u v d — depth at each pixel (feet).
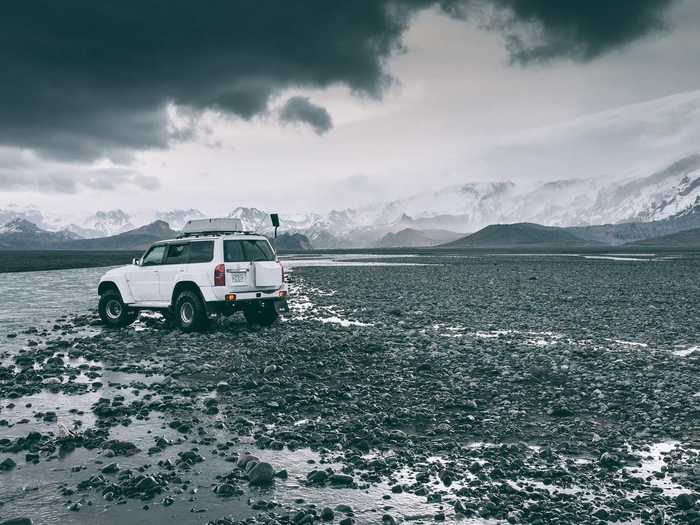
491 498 20.40
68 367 42.19
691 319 69.77
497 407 32.55
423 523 18.62
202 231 60.54
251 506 19.79
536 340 54.60
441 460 24.34
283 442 26.18
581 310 78.89
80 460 24.12
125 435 27.30
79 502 19.92
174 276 57.41
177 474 22.53
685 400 33.42
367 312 77.20
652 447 26.13
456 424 29.43
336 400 33.83
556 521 18.62
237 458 24.26
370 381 38.34
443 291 110.01
